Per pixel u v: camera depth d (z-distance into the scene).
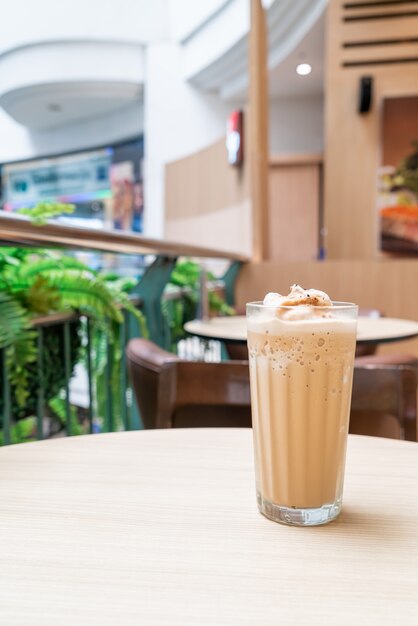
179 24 8.84
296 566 0.46
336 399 0.55
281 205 8.30
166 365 1.11
